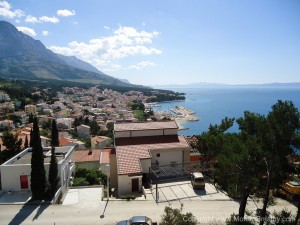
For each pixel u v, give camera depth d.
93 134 137.38
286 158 19.91
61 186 30.84
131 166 34.53
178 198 30.02
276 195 30.28
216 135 38.25
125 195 32.62
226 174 22.55
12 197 28.98
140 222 21.56
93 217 25.08
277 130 18.83
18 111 167.38
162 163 38.72
